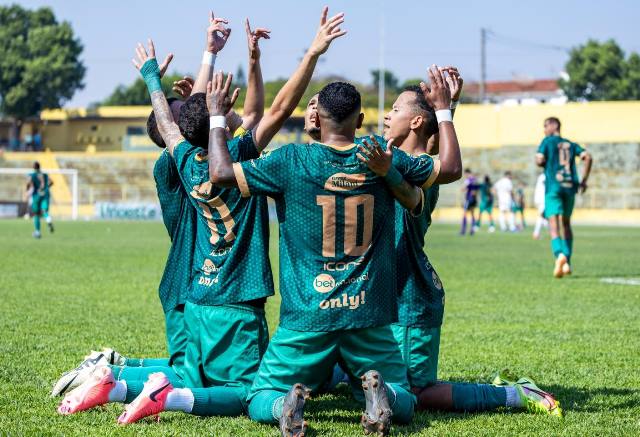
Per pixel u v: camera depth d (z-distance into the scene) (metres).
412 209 7.46
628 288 19.31
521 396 8.10
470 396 8.05
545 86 135.12
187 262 8.38
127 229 48.50
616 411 8.23
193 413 7.63
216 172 7.21
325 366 7.30
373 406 6.77
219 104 7.34
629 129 75.50
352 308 7.12
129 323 13.57
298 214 7.17
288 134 82.50
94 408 8.07
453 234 47.59
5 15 111.94
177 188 8.48
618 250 33.25
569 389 9.24
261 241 7.86
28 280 19.78
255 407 7.33
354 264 7.18
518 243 37.81
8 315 14.20
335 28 7.54
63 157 87.88
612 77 109.06
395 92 94.62
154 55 8.56
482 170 78.00
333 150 7.12
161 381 7.51
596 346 11.92
